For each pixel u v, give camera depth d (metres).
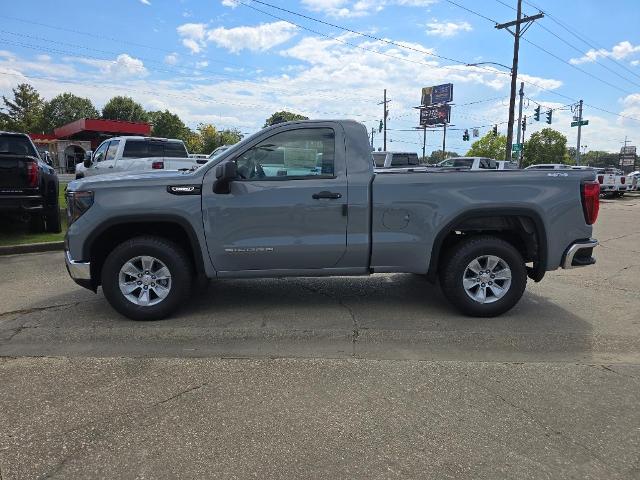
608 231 12.52
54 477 2.56
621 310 5.44
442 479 2.58
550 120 44.09
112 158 13.49
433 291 6.11
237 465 2.67
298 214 4.85
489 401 3.39
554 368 3.93
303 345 4.35
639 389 3.58
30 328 4.70
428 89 74.81
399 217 4.92
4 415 3.15
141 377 3.71
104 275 4.82
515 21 27.95
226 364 3.95
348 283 6.46
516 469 2.66
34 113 73.94
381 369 3.88
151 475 2.59
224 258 4.90
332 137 4.91
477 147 86.12
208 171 4.84
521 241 5.33
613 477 2.60
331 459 2.73
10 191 8.69
